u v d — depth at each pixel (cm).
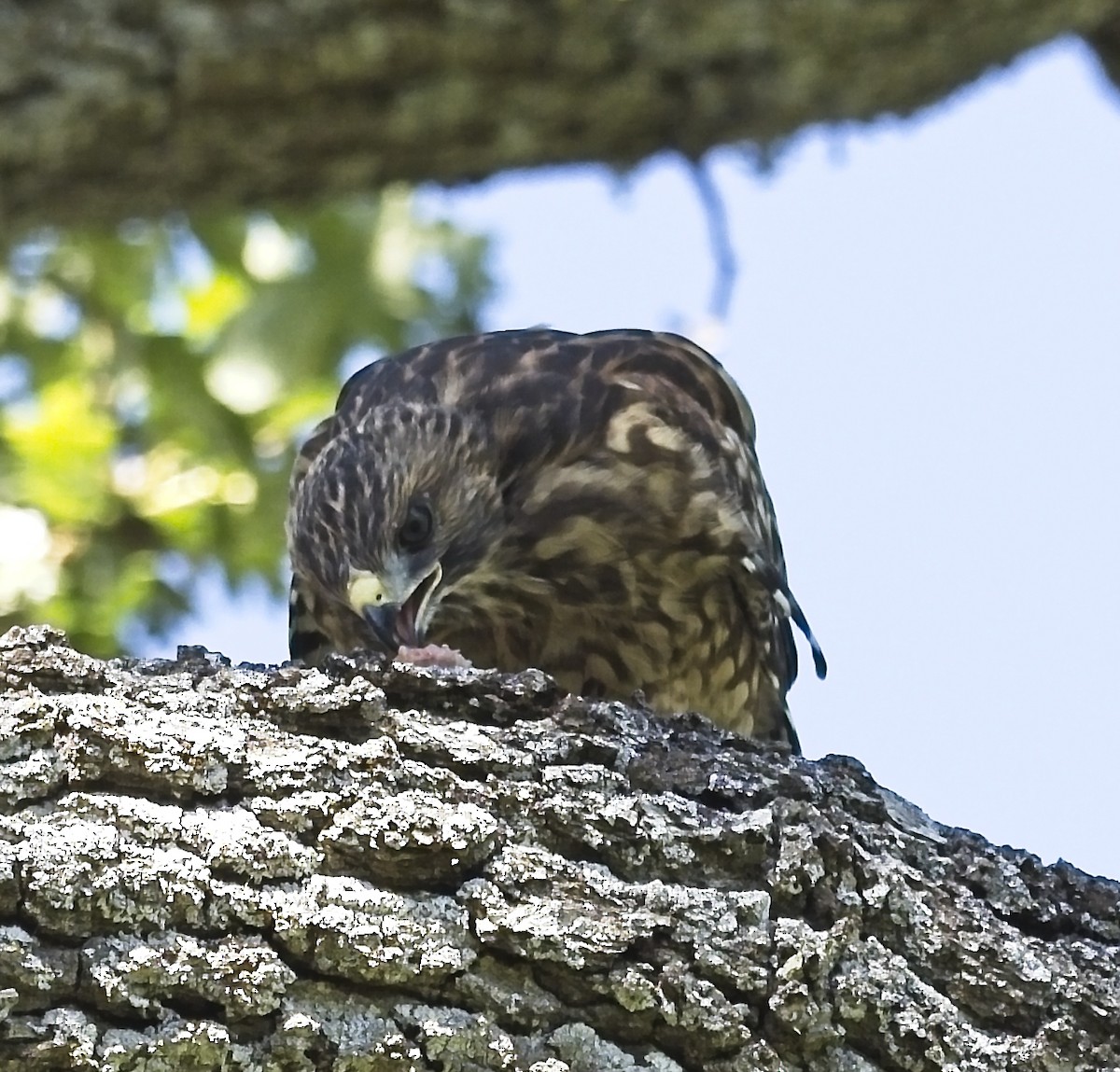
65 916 527
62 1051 515
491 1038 553
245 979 536
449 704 615
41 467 1386
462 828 572
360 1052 540
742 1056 573
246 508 1448
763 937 582
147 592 1423
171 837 548
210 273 1549
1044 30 1188
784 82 1141
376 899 558
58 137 1032
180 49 1039
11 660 576
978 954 608
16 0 1031
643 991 566
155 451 1462
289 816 565
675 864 594
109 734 559
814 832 605
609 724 624
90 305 1531
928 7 1134
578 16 1091
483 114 1109
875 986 588
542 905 572
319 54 1058
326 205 1336
